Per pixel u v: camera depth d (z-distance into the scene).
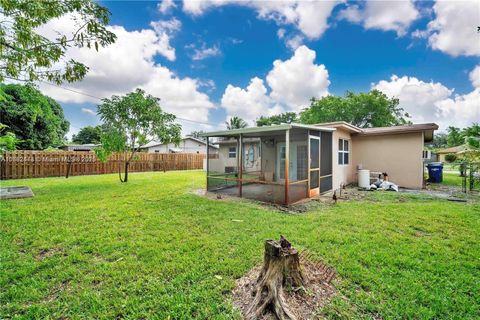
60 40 2.97
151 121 10.07
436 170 10.38
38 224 4.09
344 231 3.82
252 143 13.52
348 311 1.92
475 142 4.80
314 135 7.32
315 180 7.34
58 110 21.16
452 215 4.71
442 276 2.44
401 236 3.58
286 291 1.99
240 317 1.87
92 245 3.23
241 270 2.56
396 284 2.29
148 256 2.91
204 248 3.15
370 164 9.87
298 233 3.70
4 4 2.48
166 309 1.97
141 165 16.23
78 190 7.77
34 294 2.16
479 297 2.09
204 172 16.00
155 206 5.48
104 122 9.62
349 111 24.28
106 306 2.01
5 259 2.82
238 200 6.49
